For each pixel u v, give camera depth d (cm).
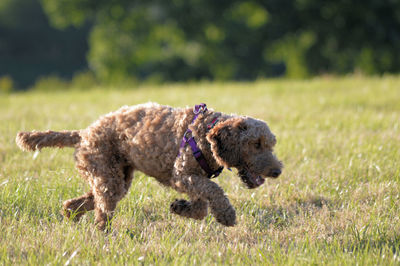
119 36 4753
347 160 997
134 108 688
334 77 2831
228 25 4638
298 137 1214
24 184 837
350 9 4197
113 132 677
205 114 640
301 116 1523
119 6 4669
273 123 1427
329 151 1076
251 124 605
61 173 898
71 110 1764
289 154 1061
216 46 4809
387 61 4425
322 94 2058
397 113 1561
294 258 562
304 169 955
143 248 618
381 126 1354
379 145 1093
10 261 571
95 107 1844
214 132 599
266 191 854
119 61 4800
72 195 808
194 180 614
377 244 622
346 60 4616
